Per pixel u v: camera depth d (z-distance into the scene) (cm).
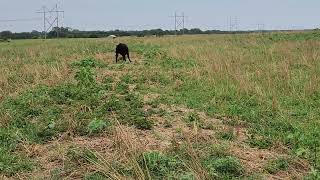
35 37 9200
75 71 1838
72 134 912
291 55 2188
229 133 905
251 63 1944
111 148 823
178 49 2658
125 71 1862
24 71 1744
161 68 1917
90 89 1349
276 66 1756
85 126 952
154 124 986
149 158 722
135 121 973
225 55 2167
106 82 1573
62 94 1269
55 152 805
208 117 1068
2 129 956
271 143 851
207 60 1925
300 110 1124
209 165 711
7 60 2372
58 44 4044
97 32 9419
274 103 1127
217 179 681
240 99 1234
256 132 930
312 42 3147
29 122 1011
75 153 775
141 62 2189
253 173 716
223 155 781
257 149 834
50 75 1631
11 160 778
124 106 1130
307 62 1892
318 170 726
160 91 1393
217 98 1262
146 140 862
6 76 1602
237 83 1388
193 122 974
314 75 1506
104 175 696
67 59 2372
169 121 1013
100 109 1084
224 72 1568
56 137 905
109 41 4412
